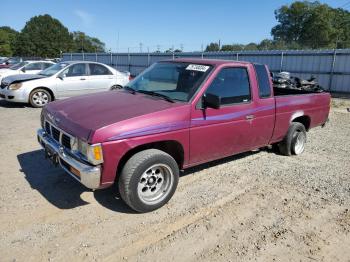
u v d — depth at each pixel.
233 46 46.25
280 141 6.07
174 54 27.02
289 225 3.83
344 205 4.35
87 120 3.72
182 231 3.63
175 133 4.00
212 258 3.21
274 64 21.81
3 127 7.81
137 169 3.68
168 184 4.08
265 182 4.98
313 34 61.59
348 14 62.00
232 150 4.88
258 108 5.08
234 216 3.98
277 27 67.94
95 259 3.13
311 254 3.33
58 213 3.89
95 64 11.72
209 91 4.36
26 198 4.21
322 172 5.48
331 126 9.56
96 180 3.53
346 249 3.43
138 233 3.56
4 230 3.52
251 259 3.21
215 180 4.99
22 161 5.49
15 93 10.36
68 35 92.38
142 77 5.18
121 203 4.18
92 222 3.73
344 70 18.92
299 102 5.97
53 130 4.16
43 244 3.31
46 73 11.38
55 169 5.16
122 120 3.63
